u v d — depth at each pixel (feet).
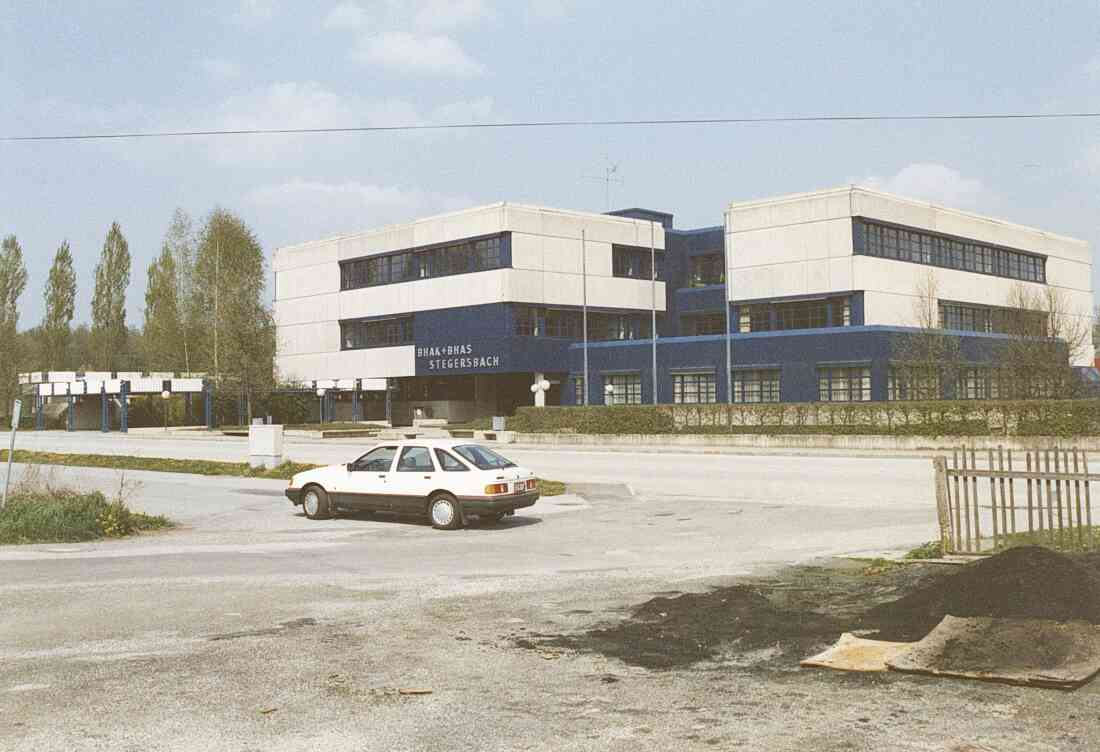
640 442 145.79
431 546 50.72
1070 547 38.19
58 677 24.66
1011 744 18.20
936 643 24.72
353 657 26.45
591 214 210.38
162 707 21.90
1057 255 239.09
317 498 64.44
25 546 52.95
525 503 59.98
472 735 19.62
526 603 33.68
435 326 211.82
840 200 180.24
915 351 159.63
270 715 21.21
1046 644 23.59
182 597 36.06
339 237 238.68
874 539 48.70
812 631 27.71
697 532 54.65
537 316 202.18
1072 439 112.37
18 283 272.51
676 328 225.56
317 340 245.24
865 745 18.38
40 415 240.73
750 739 18.92
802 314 188.14
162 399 251.80
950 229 200.34
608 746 18.75
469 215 204.33
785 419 137.18
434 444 61.05
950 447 119.44
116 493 82.89
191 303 261.24
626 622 29.99
